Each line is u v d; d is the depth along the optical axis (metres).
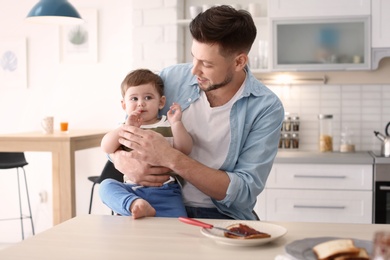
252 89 1.95
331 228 1.43
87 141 3.79
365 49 3.89
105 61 4.59
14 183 4.85
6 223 4.88
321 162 3.71
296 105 4.30
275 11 3.96
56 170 3.63
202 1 4.36
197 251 1.20
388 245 0.81
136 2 4.16
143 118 2.03
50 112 4.71
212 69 1.76
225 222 1.47
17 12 4.74
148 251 1.20
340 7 3.89
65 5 3.85
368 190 3.68
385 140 3.81
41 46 4.71
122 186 1.83
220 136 1.94
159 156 1.77
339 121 4.27
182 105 2.01
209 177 1.77
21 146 3.59
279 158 3.75
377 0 3.87
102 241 1.29
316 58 3.97
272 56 3.98
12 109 4.78
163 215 1.86
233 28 1.71
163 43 4.13
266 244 1.27
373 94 4.22
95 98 4.62
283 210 3.77
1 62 4.78
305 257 1.08
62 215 3.54
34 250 1.21
